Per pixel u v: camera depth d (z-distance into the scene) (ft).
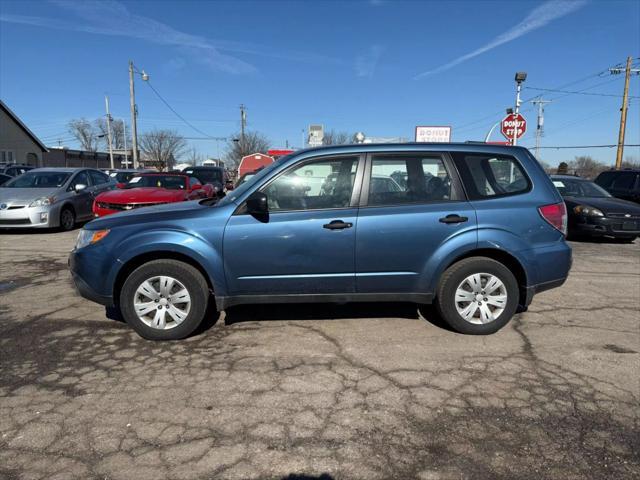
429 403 10.50
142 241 13.38
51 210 33.94
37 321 15.48
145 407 10.25
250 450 8.79
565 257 14.53
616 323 15.78
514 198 14.30
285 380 11.53
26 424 9.57
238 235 13.46
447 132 50.52
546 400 10.67
